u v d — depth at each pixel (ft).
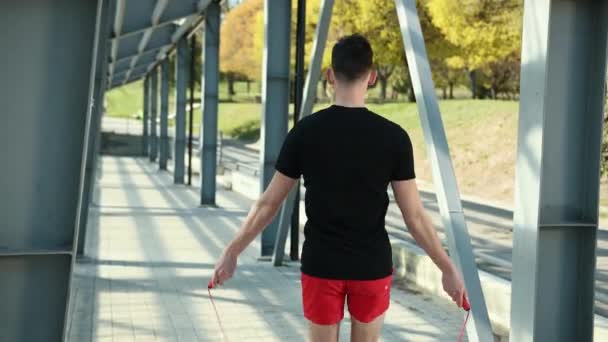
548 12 10.56
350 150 7.90
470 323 13.65
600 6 10.85
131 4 46.32
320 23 24.97
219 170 86.63
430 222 8.34
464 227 14.71
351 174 7.89
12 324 8.40
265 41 30.71
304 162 8.04
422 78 16.37
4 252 8.17
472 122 90.89
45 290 8.46
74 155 8.38
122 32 46.34
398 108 120.37
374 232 8.13
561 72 10.98
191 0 49.83
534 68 10.91
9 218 8.32
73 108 8.33
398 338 18.84
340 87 8.14
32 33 8.20
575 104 11.08
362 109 8.11
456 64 100.07
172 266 29.40
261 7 165.89
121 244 35.53
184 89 78.95
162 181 84.69
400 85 144.15
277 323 20.20
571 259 11.22
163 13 48.62
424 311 22.00
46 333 8.50
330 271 7.99
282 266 29.66
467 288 13.97
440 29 101.65
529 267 11.03
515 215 11.41
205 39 56.08
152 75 126.31
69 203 8.42
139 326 19.54
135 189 71.67
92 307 21.70
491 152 80.43
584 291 11.18
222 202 60.59
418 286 25.86
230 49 170.60
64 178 8.39
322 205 8.02
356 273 7.98
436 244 8.34
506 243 40.34
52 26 8.23
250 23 167.84
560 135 11.05
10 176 8.29
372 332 8.38
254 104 195.21
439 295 24.30
